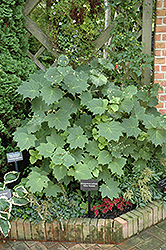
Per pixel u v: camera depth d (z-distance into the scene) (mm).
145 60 3340
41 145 2486
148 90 3270
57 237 2424
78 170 2488
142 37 3365
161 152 2898
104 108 2553
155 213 2604
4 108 2826
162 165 2988
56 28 3230
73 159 2410
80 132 2549
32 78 2781
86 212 2559
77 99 2688
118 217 2453
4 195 2492
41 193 2559
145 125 2615
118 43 3357
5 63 2820
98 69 2980
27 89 2543
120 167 2559
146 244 2365
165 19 3174
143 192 2641
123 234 2383
